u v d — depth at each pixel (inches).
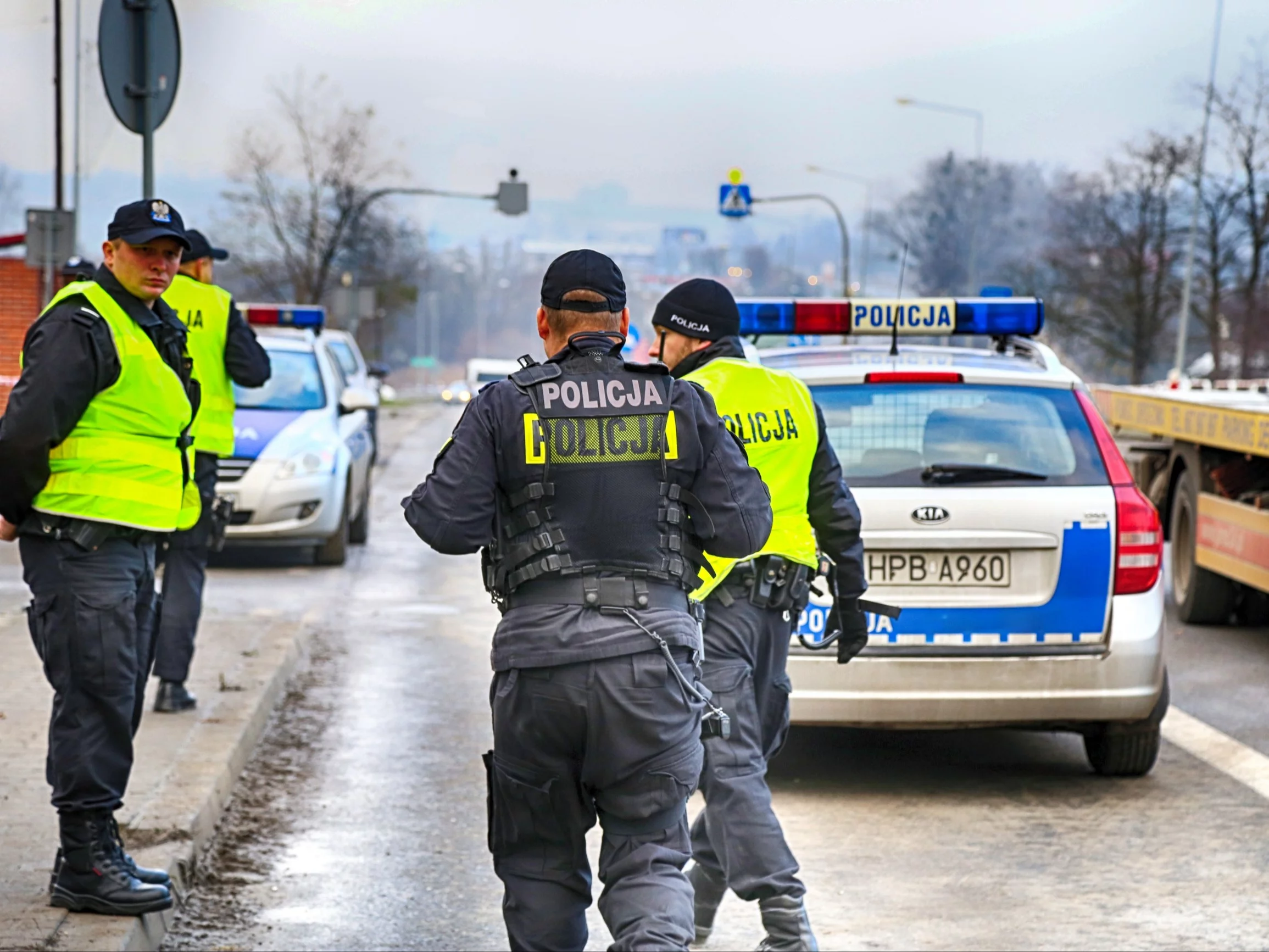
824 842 782.5
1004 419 873.5
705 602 593.0
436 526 461.7
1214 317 6348.4
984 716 844.0
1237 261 6338.6
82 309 592.1
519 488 471.2
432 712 1071.0
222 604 1520.7
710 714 487.8
